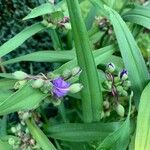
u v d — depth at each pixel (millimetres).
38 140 106
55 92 98
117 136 99
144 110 100
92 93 106
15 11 155
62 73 103
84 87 105
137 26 141
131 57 113
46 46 162
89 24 146
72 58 122
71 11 98
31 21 156
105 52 121
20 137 108
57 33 136
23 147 107
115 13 118
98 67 125
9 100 93
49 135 113
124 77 109
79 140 111
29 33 120
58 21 122
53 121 138
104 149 99
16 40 118
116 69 123
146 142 95
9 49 117
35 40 160
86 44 100
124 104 121
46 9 119
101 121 117
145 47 156
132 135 112
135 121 117
